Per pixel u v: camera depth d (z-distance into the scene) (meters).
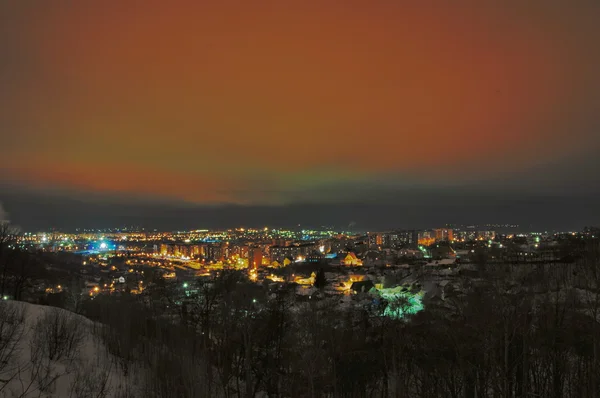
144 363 23.25
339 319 42.91
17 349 17.12
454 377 34.75
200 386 23.36
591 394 30.27
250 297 36.59
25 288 54.97
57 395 15.58
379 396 37.94
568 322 34.56
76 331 22.98
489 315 31.88
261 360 33.66
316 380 33.16
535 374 34.62
